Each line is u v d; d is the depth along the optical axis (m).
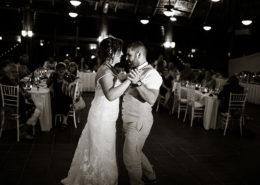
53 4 10.82
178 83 6.93
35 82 5.79
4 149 3.86
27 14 10.62
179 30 14.28
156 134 5.05
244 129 5.58
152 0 11.68
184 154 4.06
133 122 2.51
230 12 12.30
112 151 2.44
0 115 4.52
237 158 4.00
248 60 12.51
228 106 5.26
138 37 13.70
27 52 10.86
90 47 14.13
